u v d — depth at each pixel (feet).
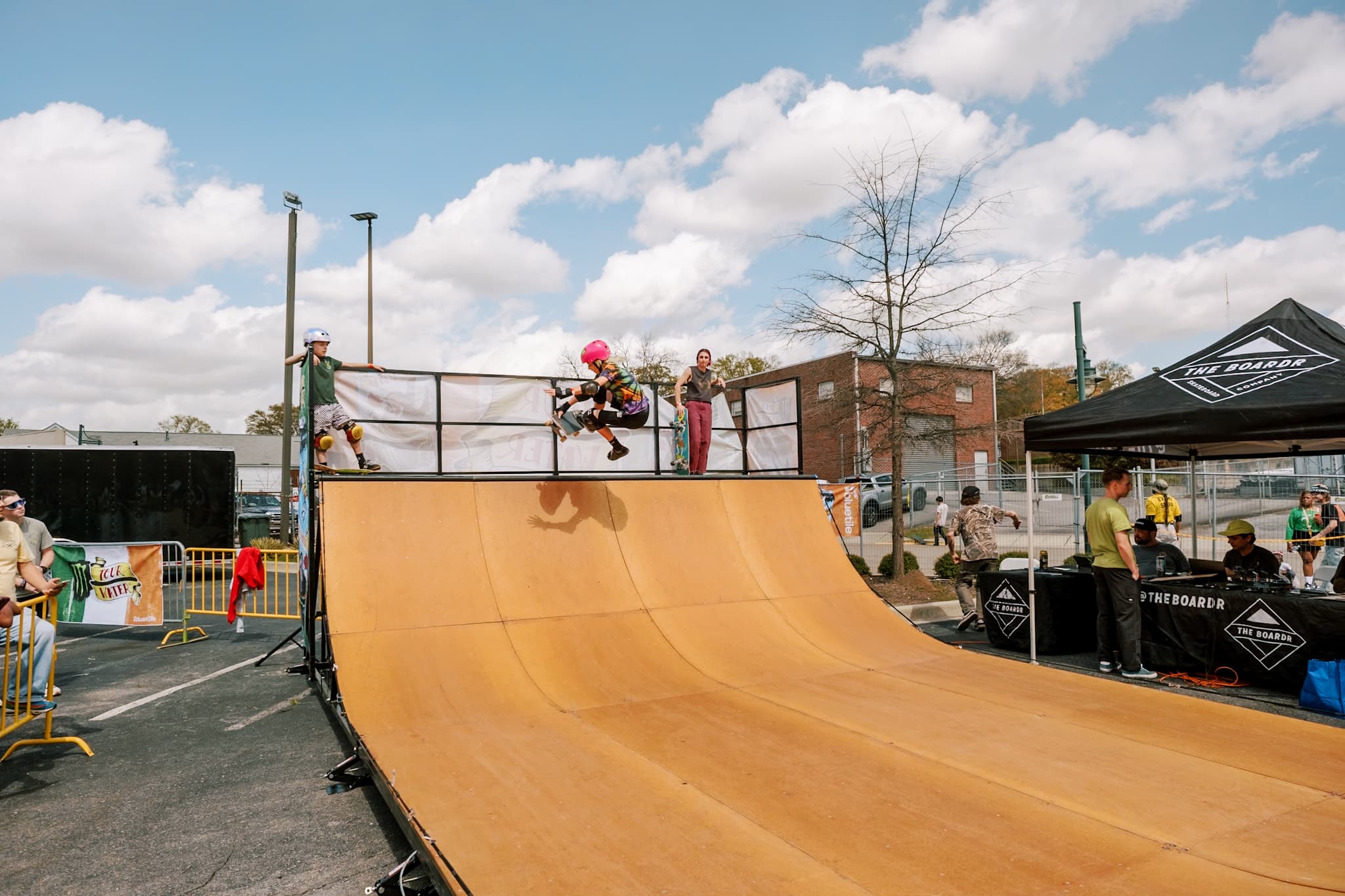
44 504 48.75
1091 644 27.48
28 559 21.17
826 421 54.75
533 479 24.56
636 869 10.39
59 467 49.14
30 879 12.33
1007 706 17.81
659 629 21.98
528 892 9.78
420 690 17.76
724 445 35.65
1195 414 21.42
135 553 31.91
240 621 33.99
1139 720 16.79
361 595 20.11
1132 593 23.25
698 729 16.21
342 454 27.04
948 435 43.06
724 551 25.85
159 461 50.60
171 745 19.01
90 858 13.06
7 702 18.26
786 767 14.11
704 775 13.70
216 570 51.31
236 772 17.16
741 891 9.86
